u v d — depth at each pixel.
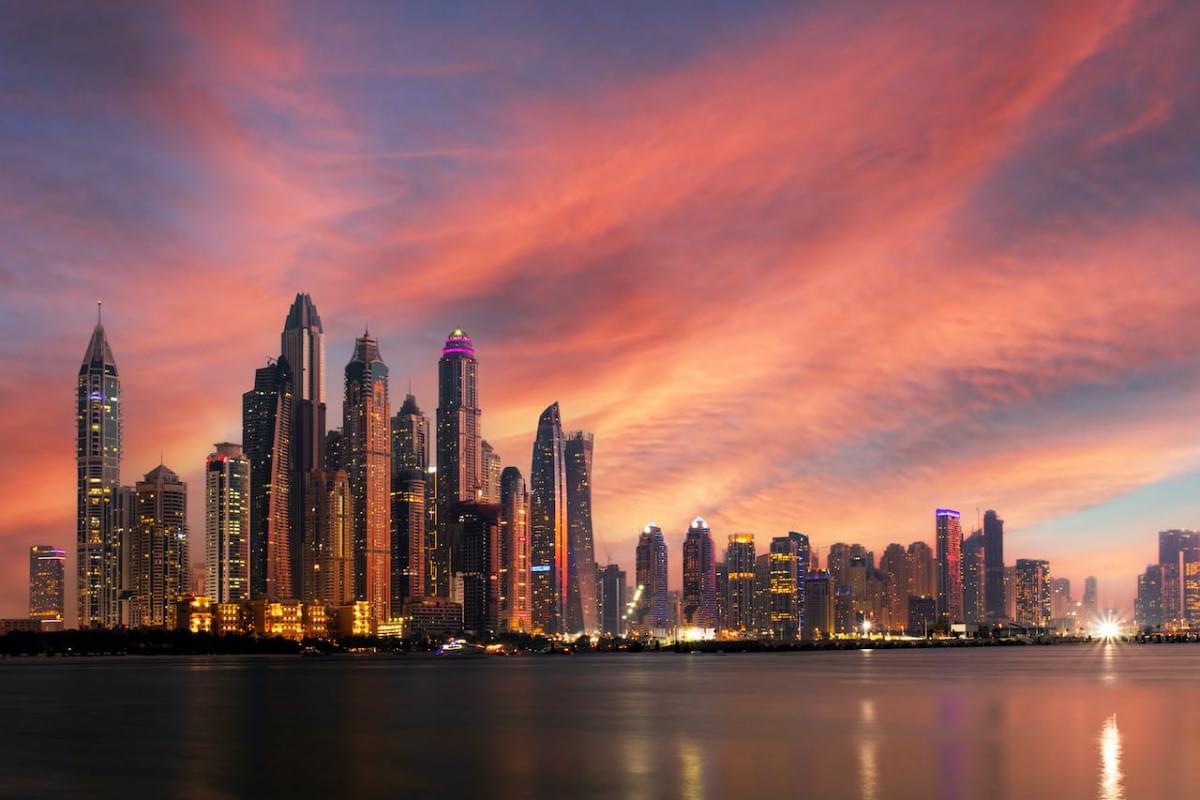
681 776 101.19
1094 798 86.88
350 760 117.31
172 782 102.38
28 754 124.31
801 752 117.50
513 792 94.38
